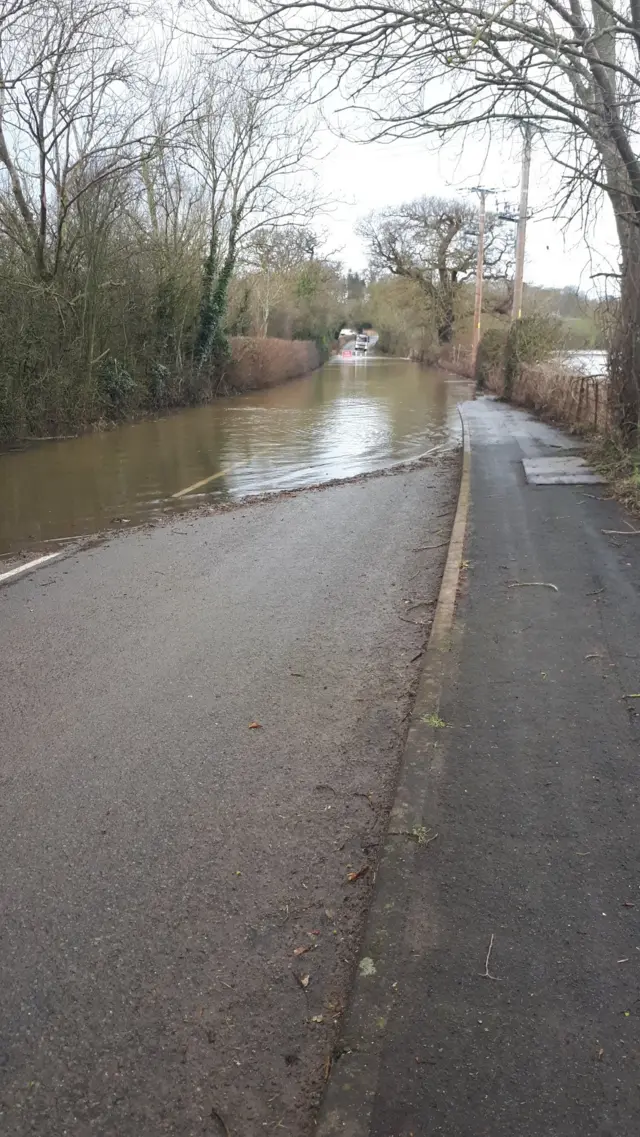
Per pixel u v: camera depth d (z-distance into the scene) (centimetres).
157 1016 242
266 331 4691
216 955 265
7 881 305
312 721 427
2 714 446
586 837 302
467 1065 209
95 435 1895
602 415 1480
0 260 1623
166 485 1270
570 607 550
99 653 534
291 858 314
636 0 750
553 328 2717
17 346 1636
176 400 2636
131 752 399
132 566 761
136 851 321
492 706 409
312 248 4116
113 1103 216
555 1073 206
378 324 9112
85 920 283
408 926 260
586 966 240
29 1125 210
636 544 711
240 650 532
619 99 793
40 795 363
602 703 407
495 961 244
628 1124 192
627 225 1083
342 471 1402
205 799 356
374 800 351
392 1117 197
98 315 1962
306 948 266
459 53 652
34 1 1382
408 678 477
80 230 1838
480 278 4122
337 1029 233
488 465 1250
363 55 688
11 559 815
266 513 1007
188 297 2575
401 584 671
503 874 283
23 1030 239
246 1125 207
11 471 1401
